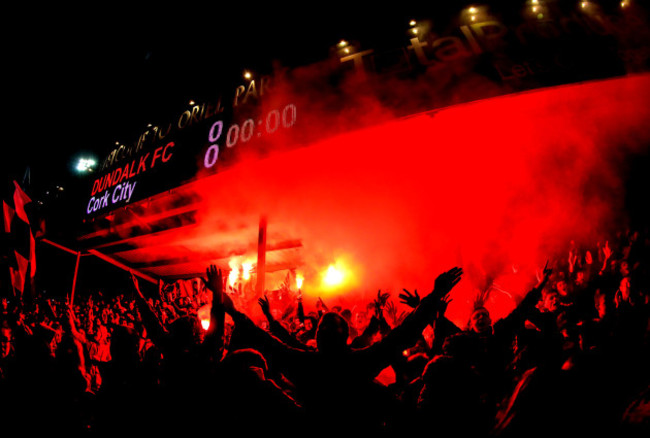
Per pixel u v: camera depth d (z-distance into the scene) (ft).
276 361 8.18
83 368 9.18
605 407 7.55
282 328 10.10
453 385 7.20
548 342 9.25
